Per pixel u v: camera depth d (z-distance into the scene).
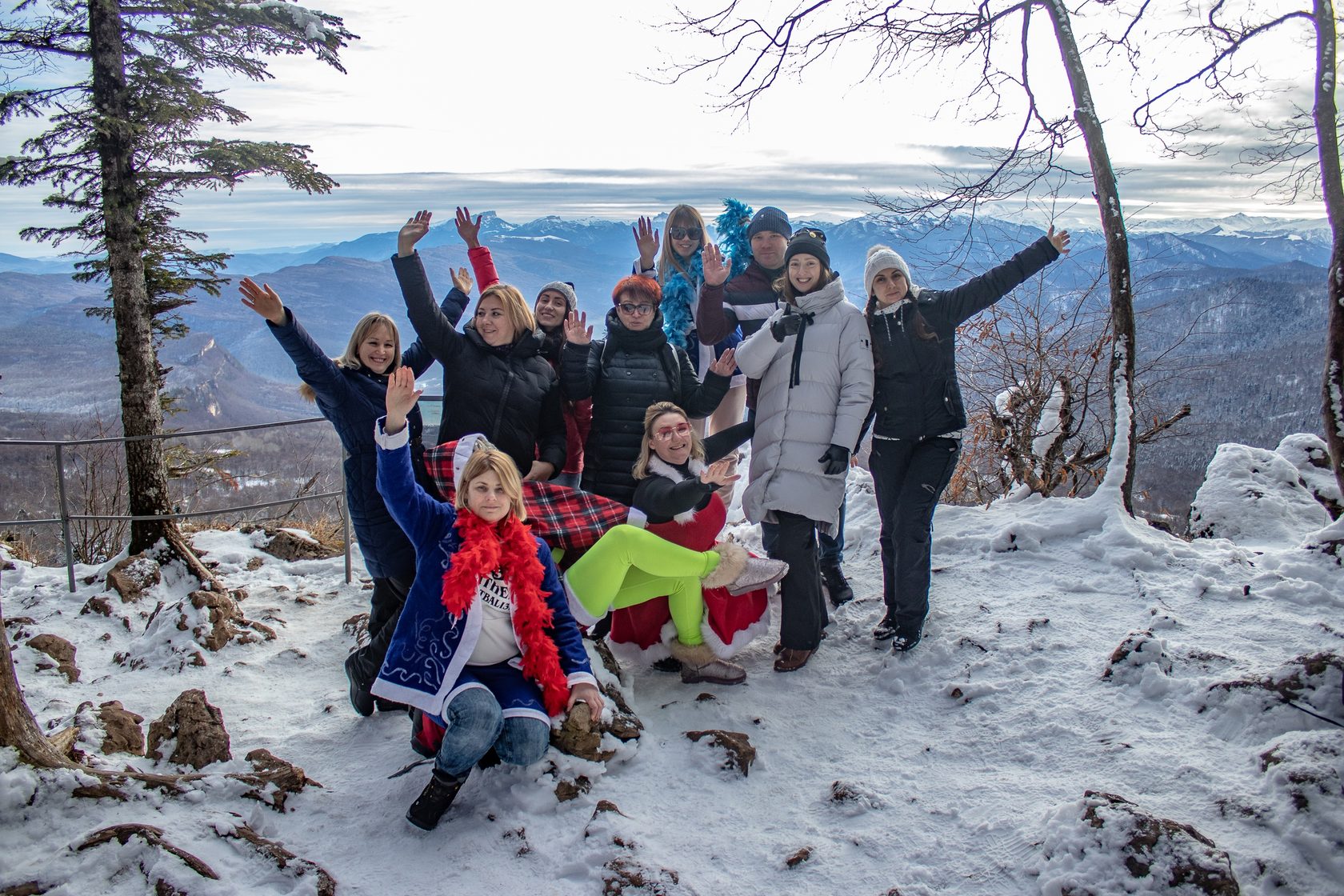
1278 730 3.11
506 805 3.11
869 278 4.23
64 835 2.73
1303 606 4.11
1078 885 2.53
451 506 3.35
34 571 6.28
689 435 3.98
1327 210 3.58
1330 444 3.27
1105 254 6.09
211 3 6.68
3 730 2.86
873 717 3.74
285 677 4.54
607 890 2.71
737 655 4.38
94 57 6.56
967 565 5.01
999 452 6.39
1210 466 6.50
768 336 4.27
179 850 2.62
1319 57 3.98
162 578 5.78
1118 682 3.62
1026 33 6.02
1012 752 3.35
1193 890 2.44
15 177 6.73
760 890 2.74
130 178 6.77
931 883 2.72
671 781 3.28
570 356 4.35
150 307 9.67
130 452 6.09
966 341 6.96
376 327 3.93
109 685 4.46
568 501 3.98
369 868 2.86
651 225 5.49
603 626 4.43
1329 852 2.55
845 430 4.07
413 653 3.12
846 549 5.54
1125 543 4.80
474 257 4.99
